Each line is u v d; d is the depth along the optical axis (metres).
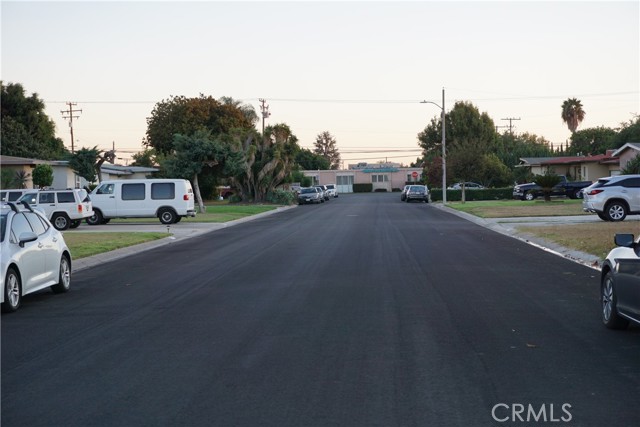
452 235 27.83
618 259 9.73
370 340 9.45
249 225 37.53
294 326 10.45
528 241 24.89
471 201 64.88
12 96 78.81
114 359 8.66
